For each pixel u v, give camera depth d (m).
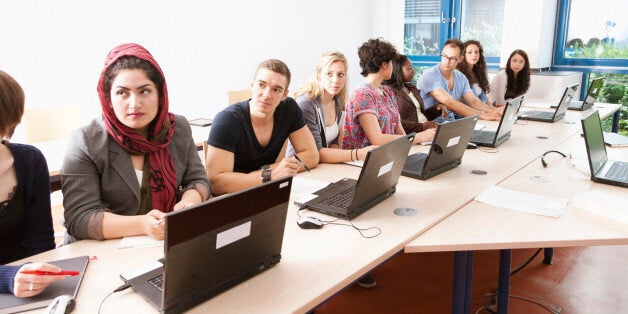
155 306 1.07
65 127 3.14
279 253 1.29
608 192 1.88
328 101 2.76
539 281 2.45
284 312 1.06
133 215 1.58
